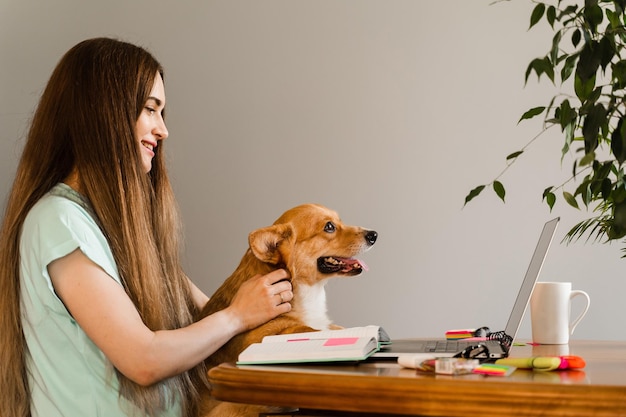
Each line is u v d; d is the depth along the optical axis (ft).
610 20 4.60
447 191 11.39
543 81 11.10
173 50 12.63
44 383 4.92
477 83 11.38
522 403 3.05
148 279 5.26
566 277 10.79
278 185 12.09
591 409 2.96
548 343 5.94
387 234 11.56
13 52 12.86
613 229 4.42
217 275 12.23
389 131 11.69
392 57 11.75
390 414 3.55
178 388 5.29
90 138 5.30
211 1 12.55
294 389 3.55
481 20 11.41
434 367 3.71
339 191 11.83
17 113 12.73
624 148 4.05
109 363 4.91
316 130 11.98
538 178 11.05
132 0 12.77
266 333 5.55
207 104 12.46
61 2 12.87
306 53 12.11
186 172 12.46
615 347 5.65
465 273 11.24
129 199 5.33
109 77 5.43
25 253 4.93
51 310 4.84
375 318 11.49
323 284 6.27
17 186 5.37
